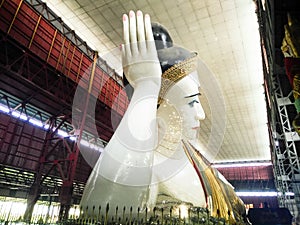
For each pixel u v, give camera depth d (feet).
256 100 75.51
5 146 46.21
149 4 49.21
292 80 9.55
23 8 42.45
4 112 46.29
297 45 9.48
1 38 37.76
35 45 43.29
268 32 25.62
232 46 58.03
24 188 47.42
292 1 19.61
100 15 52.01
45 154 50.37
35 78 44.29
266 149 108.88
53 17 52.39
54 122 53.67
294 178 32.01
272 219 8.16
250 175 117.80
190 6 49.37
